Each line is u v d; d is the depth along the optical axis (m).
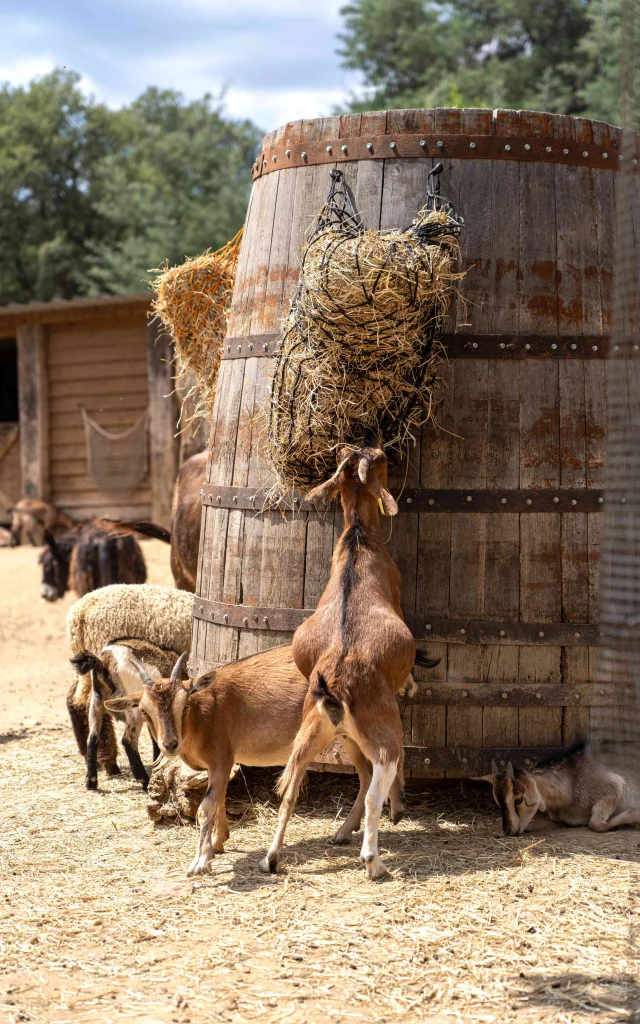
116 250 40.06
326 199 5.79
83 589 9.82
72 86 44.81
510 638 5.48
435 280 4.98
